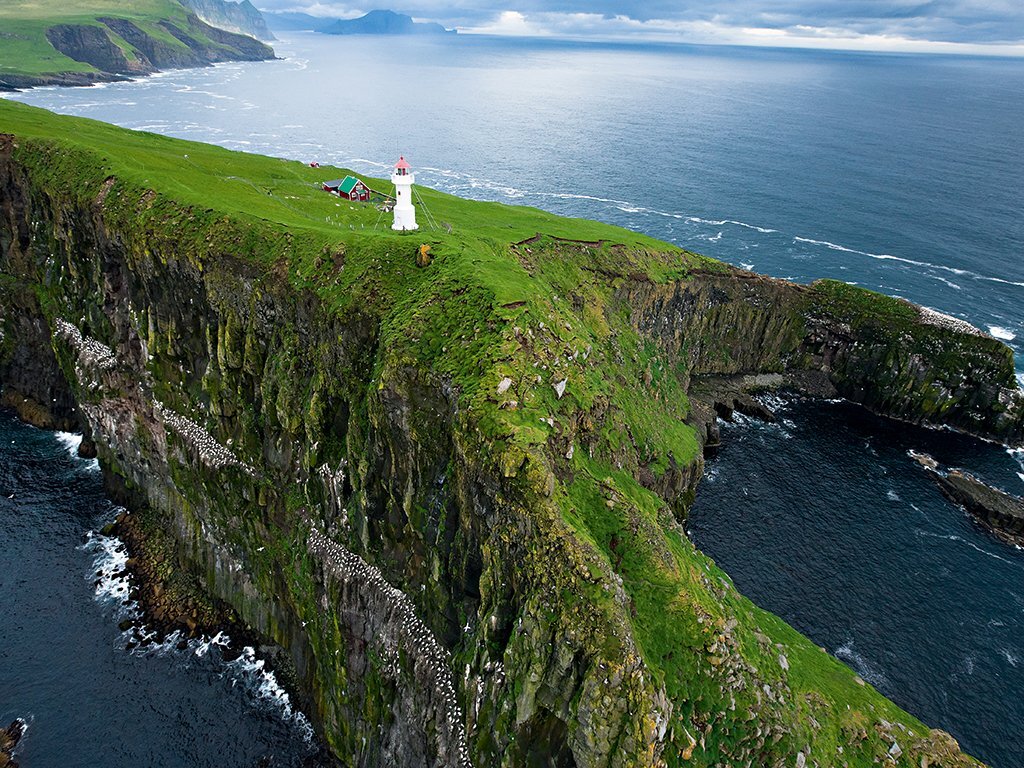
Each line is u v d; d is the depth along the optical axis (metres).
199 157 95.94
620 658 33.84
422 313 49.06
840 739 39.56
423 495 44.78
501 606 38.34
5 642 53.53
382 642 47.16
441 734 40.94
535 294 53.34
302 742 49.78
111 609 57.41
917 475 75.88
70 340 71.44
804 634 55.25
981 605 59.09
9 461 71.38
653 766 33.09
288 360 55.94
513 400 42.19
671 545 45.34
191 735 48.97
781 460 77.06
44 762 46.09
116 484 68.31
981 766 40.28
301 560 53.69
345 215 78.69
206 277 60.19
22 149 77.38
